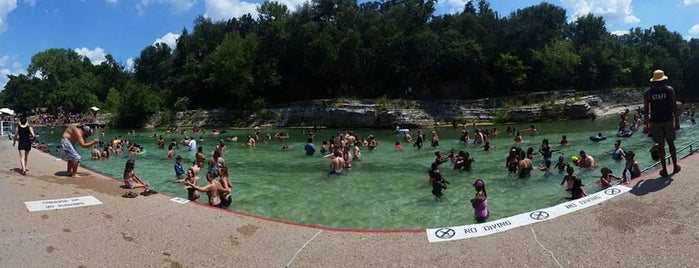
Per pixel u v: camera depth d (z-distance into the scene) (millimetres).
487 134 35250
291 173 21578
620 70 81500
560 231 6949
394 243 7117
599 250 6270
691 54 101062
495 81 67625
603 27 91000
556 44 73812
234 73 65812
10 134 31344
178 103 70250
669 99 8453
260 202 15859
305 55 69000
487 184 17578
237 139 42125
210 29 89875
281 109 60469
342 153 22922
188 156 29547
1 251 7008
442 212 13977
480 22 76312
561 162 19109
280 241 7426
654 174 8953
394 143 34312
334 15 79938
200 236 7695
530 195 15617
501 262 6211
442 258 6480
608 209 7492
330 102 57219
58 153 31359
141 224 8305
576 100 56031
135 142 41562
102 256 6906
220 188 15070
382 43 68500
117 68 117125
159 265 6621
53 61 112938
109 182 12008
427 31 68438
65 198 9992
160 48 104438
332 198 16219
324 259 6691
